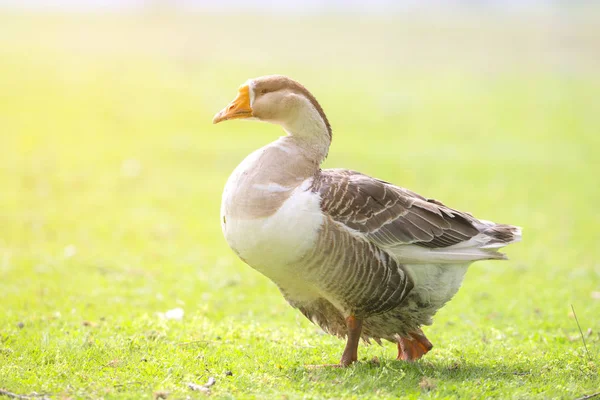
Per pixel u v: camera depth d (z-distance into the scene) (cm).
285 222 716
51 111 2564
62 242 1506
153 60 3378
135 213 1744
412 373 753
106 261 1373
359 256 732
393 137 2575
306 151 781
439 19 5347
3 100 2620
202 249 1498
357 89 3167
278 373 753
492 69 3791
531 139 2658
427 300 786
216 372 750
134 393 675
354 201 741
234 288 1228
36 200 1797
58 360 776
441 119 2834
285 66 3494
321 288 747
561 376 757
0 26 3981
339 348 869
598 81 3606
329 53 3934
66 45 3588
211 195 1919
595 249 1578
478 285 1280
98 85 2905
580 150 2538
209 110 2722
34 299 1091
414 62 3856
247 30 4469
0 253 1402
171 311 1038
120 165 2112
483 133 2702
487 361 821
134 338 857
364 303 756
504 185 2105
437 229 774
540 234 1692
